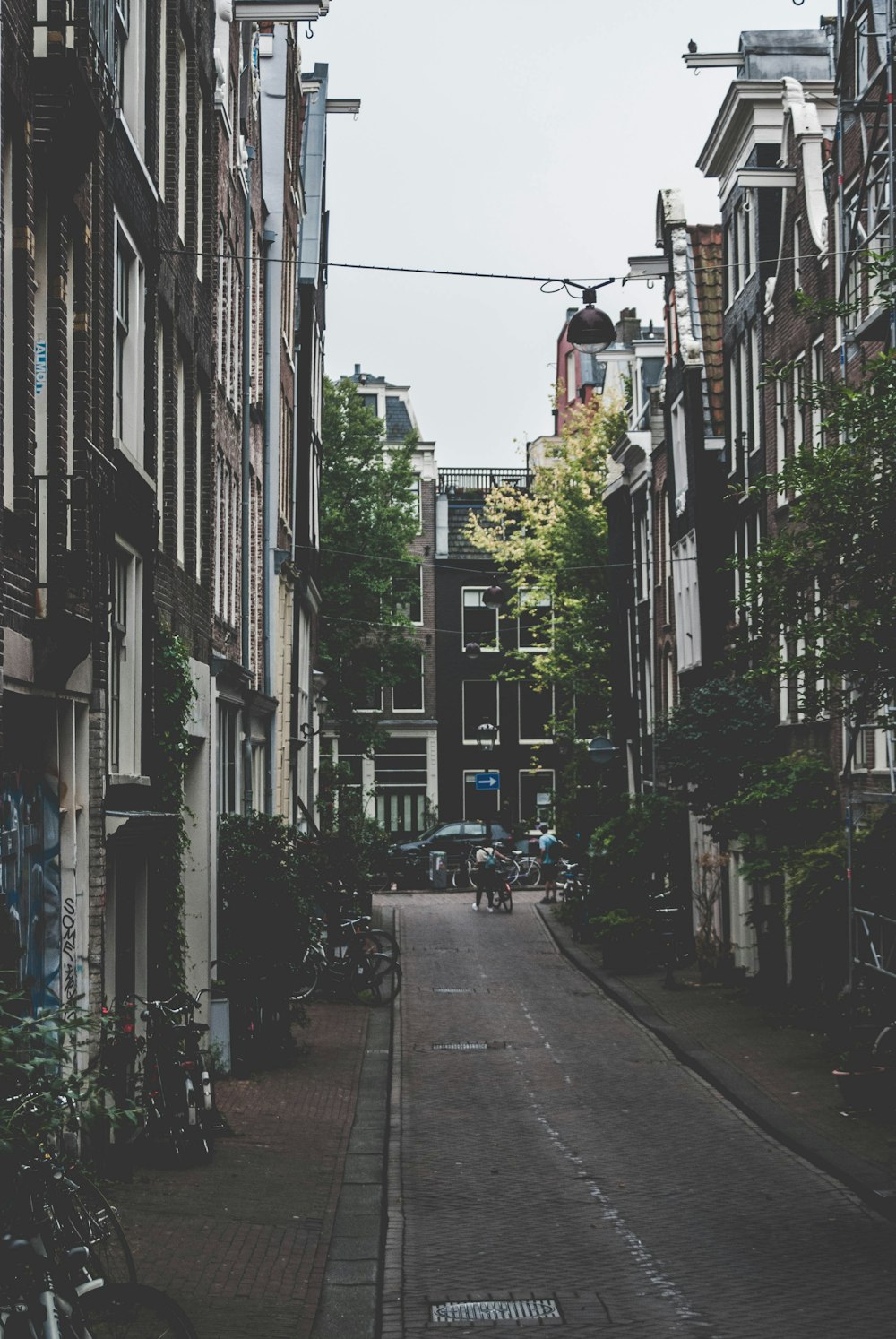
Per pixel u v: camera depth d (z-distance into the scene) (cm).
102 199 1203
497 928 3428
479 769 5597
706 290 3216
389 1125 1477
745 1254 991
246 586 2380
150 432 1496
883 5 1975
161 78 1596
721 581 2988
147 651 1430
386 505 4700
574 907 3159
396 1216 1109
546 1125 1473
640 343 4122
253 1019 1762
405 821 5572
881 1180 1165
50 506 1026
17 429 972
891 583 1338
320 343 4084
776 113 2834
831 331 2266
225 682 2044
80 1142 1088
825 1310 858
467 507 5803
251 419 2628
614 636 4144
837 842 1941
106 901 1286
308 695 3600
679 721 2433
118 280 1370
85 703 1163
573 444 4712
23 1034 636
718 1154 1327
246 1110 1501
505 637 5628
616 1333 821
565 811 3794
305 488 3512
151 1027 1255
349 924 2402
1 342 924
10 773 1006
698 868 2995
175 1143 1220
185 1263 931
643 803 2969
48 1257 598
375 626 4788
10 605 947
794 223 2531
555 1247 1019
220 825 1864
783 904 2181
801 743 2384
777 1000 2256
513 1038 2041
